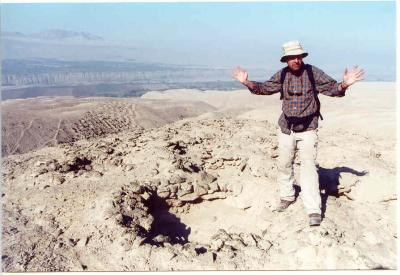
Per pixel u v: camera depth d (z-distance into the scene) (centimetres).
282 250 447
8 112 4059
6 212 502
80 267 422
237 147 734
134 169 627
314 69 416
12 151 3047
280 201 511
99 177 600
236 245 468
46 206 516
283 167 477
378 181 551
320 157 731
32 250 438
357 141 921
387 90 5000
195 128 934
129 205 509
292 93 418
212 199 596
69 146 785
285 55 400
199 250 461
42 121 3847
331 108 3141
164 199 575
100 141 826
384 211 512
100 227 471
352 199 547
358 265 418
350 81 393
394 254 441
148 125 4356
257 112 3052
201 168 657
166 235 518
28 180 586
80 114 4297
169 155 664
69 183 580
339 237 446
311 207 445
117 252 440
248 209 569
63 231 473
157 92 9762
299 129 434
